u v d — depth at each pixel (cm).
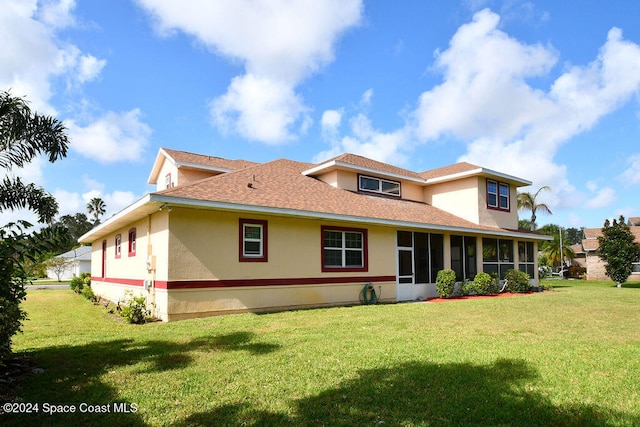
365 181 1817
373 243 1482
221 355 605
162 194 946
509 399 419
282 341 706
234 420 369
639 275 3438
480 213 1930
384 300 1480
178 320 987
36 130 700
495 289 1833
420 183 2103
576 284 2850
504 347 652
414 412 387
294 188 1448
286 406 402
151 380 485
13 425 363
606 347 656
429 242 1697
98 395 434
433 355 598
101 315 1131
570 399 421
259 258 1158
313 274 1283
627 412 387
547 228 4978
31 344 699
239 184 1268
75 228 6981
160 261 1043
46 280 4372
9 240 462
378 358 581
